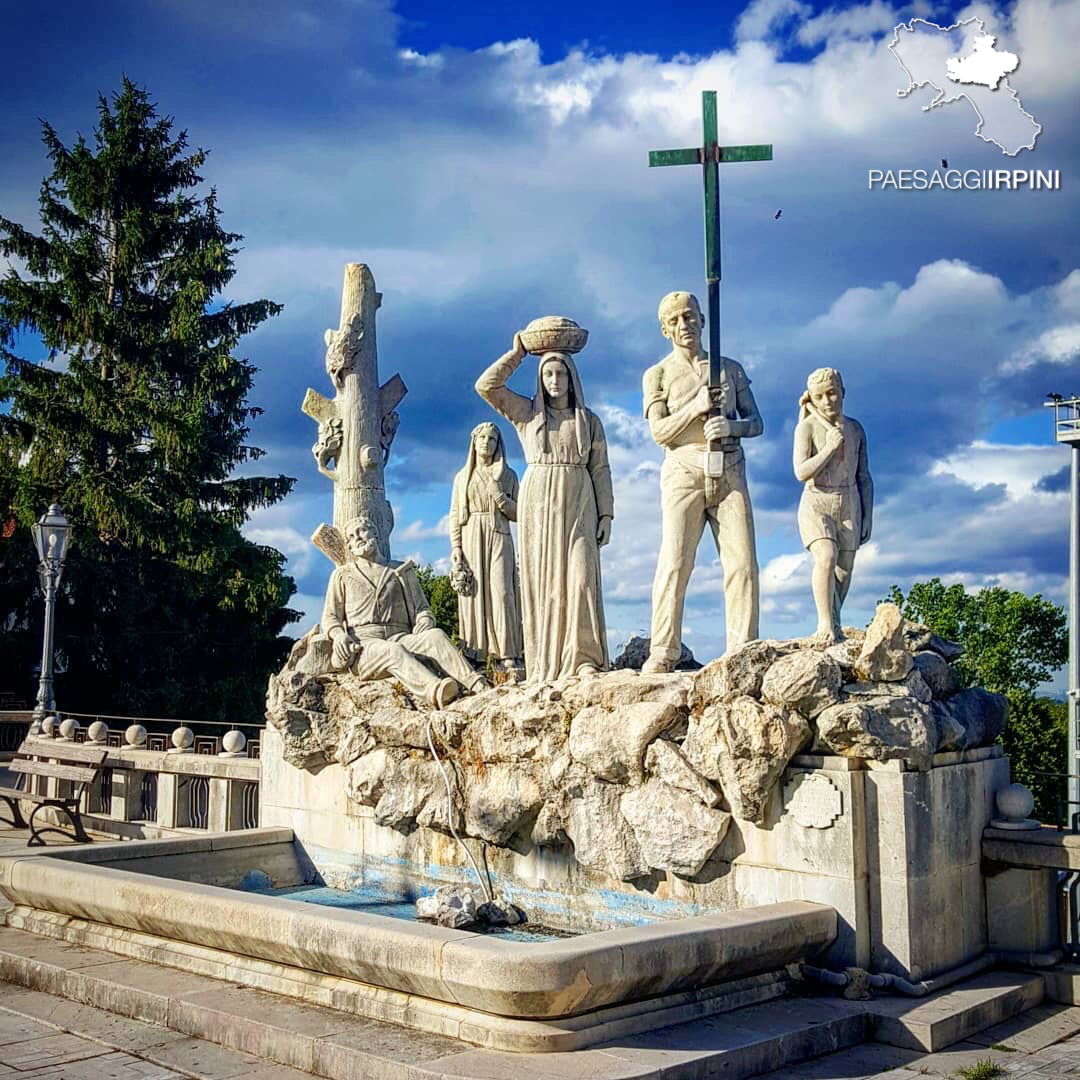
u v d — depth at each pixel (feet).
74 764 53.36
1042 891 28.14
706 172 30.96
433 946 22.68
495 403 36.04
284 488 112.88
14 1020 26.27
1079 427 51.21
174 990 26.27
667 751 28.63
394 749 36.22
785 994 25.52
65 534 70.13
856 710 25.93
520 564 36.04
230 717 110.01
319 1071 22.36
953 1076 22.22
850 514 30.19
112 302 110.42
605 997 22.17
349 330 44.68
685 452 32.78
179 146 115.55
